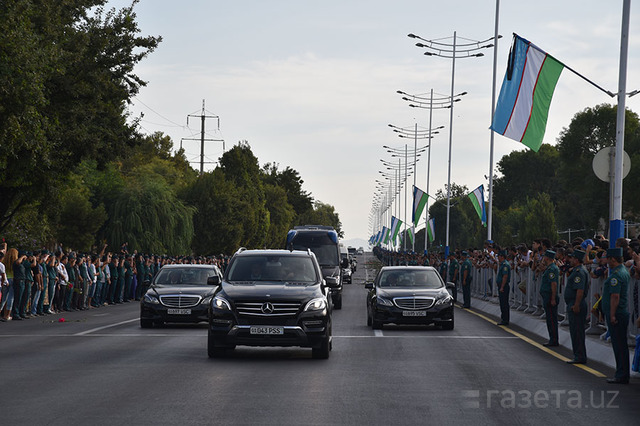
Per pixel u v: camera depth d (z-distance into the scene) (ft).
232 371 51.57
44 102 109.50
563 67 85.20
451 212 633.61
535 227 408.87
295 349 66.18
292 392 42.96
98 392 42.68
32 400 40.01
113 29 139.64
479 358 60.18
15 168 124.57
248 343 57.41
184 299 87.30
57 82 128.77
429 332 84.28
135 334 80.02
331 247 147.33
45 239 204.13
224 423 34.27
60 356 60.03
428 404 39.55
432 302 85.92
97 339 74.49
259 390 43.57
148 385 45.29
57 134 127.54
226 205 303.68
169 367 53.52
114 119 142.20
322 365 55.16
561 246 85.61
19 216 188.55
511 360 59.06
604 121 369.91
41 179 136.67
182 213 249.75
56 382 46.34
